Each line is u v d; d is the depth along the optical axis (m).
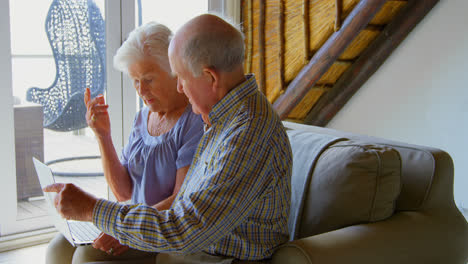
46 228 2.92
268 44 3.22
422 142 3.33
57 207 1.18
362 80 3.43
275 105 3.34
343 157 1.46
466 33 3.03
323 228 1.46
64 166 2.99
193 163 1.32
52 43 2.82
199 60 1.15
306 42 3.03
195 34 1.14
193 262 1.25
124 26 3.04
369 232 1.32
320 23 2.92
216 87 1.19
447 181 1.51
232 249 1.21
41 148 2.88
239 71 1.21
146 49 1.48
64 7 2.83
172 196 1.48
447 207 1.52
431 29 3.18
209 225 1.08
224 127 1.22
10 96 2.67
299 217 1.53
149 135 1.63
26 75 2.76
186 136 1.50
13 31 2.67
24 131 2.79
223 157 1.12
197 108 1.26
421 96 3.29
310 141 1.66
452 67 3.12
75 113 2.98
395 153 1.43
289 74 3.22
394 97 3.40
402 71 3.34
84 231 1.59
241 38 1.20
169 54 1.21
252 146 1.12
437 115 3.24
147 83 1.52
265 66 3.29
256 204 1.14
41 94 2.83
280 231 1.27
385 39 3.23
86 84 2.98
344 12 2.81
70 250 1.54
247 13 3.28
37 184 2.88
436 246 1.41
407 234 1.37
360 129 3.60
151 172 1.56
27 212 2.85
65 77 2.90
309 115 3.66
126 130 3.16
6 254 2.70
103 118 1.64
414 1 3.08
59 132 2.94
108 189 3.16
